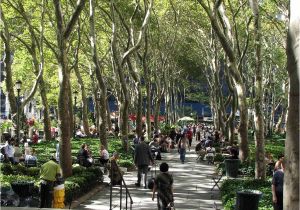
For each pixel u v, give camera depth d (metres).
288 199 6.41
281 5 26.44
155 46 47.59
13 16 33.62
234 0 34.00
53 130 51.44
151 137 44.28
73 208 15.91
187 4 40.88
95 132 52.50
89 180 19.05
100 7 32.69
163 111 93.38
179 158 36.25
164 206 12.29
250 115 53.31
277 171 12.42
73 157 27.50
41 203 14.17
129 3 35.53
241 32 39.47
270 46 38.22
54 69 46.12
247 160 25.12
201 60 61.66
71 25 19.77
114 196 18.47
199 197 18.66
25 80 45.44
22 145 33.53
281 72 40.25
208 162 32.47
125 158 29.47
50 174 14.29
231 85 35.91
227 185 18.25
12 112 32.44
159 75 54.56
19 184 13.92
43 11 30.94
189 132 46.09
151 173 23.70
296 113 6.41
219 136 43.88
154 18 40.03
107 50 46.00
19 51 40.25
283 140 49.56
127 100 32.31
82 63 54.47
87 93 66.81
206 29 45.88
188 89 86.88
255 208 13.02
